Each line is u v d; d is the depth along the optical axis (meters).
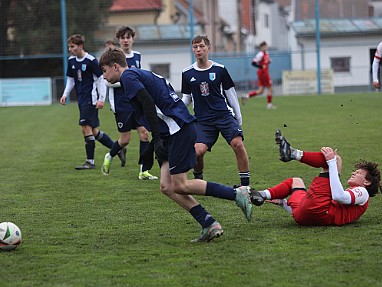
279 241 9.80
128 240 10.23
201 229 10.77
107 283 8.03
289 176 15.91
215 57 59.41
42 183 16.09
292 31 63.09
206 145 13.77
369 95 49.62
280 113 35.62
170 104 9.84
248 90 59.88
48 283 8.09
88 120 18.39
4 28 55.09
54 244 10.07
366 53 59.75
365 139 22.64
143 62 61.53
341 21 60.56
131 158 20.50
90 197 14.09
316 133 25.06
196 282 7.96
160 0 69.75
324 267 8.41
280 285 7.75
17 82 51.53
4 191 15.02
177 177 9.81
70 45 18.61
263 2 106.31
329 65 60.03
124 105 16.12
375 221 10.95
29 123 34.28
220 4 82.25
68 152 22.27
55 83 53.00
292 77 55.53
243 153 13.83
